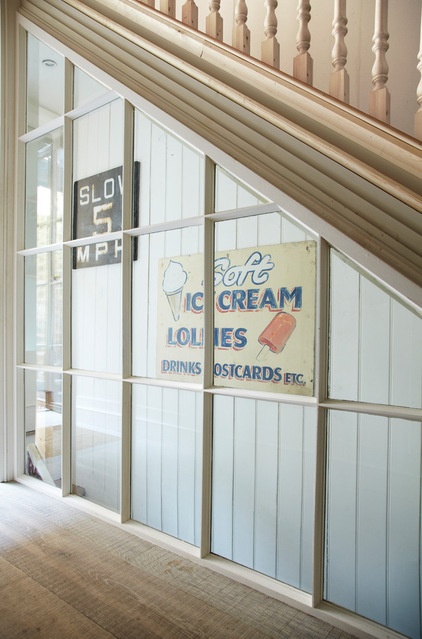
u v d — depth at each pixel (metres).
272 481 1.26
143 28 1.33
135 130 1.58
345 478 1.12
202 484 1.22
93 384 1.71
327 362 1.08
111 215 1.63
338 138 0.99
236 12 1.20
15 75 1.75
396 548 1.06
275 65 1.14
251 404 1.30
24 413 1.81
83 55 1.48
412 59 1.34
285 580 1.22
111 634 0.90
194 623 0.94
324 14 1.46
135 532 1.33
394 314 1.06
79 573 1.11
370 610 1.09
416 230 0.90
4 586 1.05
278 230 1.24
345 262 1.09
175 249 1.47
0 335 1.73
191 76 1.21
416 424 1.04
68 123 1.62
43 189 1.84
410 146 0.90
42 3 1.64
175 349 1.48
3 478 1.74
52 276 1.82
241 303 1.31
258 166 1.08
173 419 1.49
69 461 1.60
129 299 1.47
